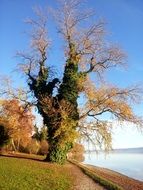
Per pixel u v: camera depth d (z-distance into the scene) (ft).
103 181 111.45
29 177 103.35
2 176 100.07
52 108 149.38
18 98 160.04
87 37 155.33
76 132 148.56
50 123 152.15
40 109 156.97
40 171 120.16
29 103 160.86
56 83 159.02
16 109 181.88
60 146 153.17
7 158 158.20
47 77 159.33
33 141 238.27
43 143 237.66
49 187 90.27
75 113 149.59
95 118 148.25
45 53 160.15
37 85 158.81
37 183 94.22
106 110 146.92
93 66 155.33
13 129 196.03
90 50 154.61
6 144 197.47
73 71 153.48
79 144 161.99
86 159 364.17
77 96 153.28
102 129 145.89
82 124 148.77
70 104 149.38
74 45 156.35
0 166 122.72
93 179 115.65
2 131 193.88
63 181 103.60
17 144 237.25
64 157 155.84
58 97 154.40
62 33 155.94
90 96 147.54
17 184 88.99
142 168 239.30
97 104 147.13
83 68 155.02
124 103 146.30
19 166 127.44
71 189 91.76
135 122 145.28
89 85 150.30
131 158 416.26
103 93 147.43
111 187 100.94
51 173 118.62
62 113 146.51
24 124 201.16
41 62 159.94
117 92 146.82
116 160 363.15
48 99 151.02
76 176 120.06
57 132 146.72
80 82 151.84
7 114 189.16
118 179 136.36
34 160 158.10
